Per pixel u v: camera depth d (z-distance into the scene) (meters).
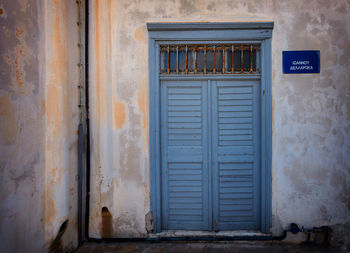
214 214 3.42
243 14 3.24
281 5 3.23
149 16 3.27
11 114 2.29
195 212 3.44
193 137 3.41
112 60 3.29
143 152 3.32
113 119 3.31
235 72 3.36
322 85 3.23
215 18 3.25
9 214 2.27
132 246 3.20
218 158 3.40
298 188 3.27
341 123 3.23
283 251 3.09
